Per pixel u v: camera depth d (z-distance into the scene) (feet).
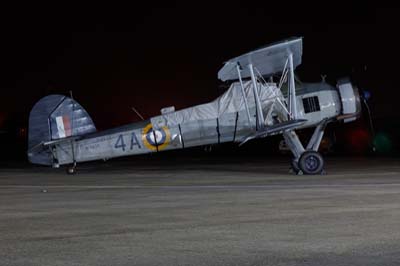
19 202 42.47
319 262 22.85
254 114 65.77
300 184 52.06
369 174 62.18
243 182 55.06
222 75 64.85
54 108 68.74
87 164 92.43
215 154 123.44
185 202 40.83
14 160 108.58
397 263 22.50
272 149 129.18
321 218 32.73
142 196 45.11
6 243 27.27
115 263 23.25
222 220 32.65
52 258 24.20
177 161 97.96
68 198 44.62
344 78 66.64
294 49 59.67
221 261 23.32
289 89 62.75
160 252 24.98
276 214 34.42
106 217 34.47
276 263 22.85
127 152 68.03
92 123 69.41
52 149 68.95
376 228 29.53
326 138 108.58
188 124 66.85
